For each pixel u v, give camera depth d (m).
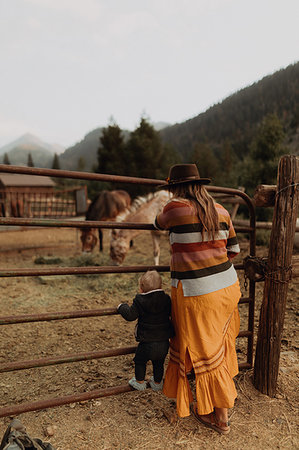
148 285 2.21
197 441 2.13
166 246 9.88
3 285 6.05
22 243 11.05
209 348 2.03
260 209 10.47
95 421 2.33
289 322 3.98
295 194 2.39
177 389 2.19
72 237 12.66
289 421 2.30
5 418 2.41
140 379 2.33
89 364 3.23
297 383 2.73
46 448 1.90
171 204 2.03
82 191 10.28
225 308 2.07
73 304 5.04
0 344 3.74
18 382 2.96
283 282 2.46
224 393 2.05
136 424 2.29
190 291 2.00
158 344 2.19
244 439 2.14
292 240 2.46
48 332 4.05
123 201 9.20
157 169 20.70
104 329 4.10
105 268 2.32
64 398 2.22
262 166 11.12
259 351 2.60
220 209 2.09
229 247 2.25
